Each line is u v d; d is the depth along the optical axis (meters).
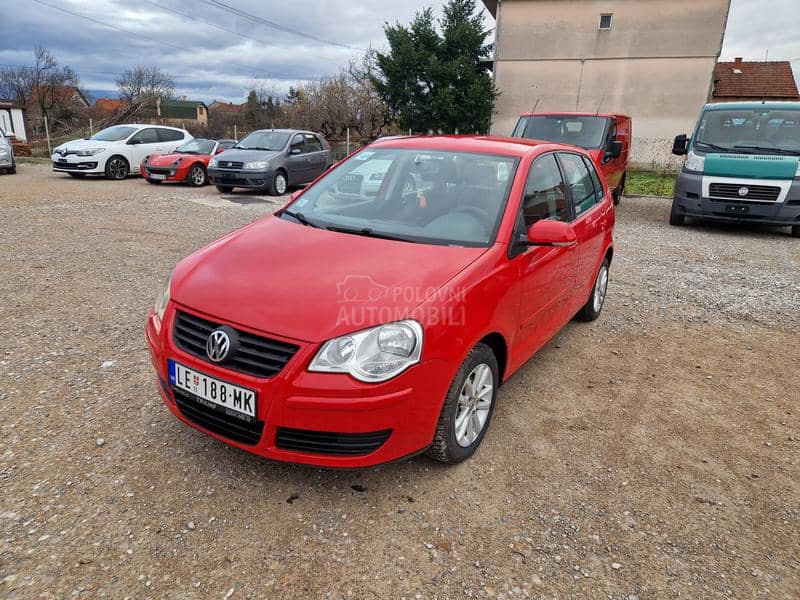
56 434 3.07
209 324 2.62
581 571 2.36
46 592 2.11
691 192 10.02
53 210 9.96
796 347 4.89
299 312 2.51
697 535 2.60
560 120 12.12
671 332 5.17
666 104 25.09
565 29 25.45
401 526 2.55
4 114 32.50
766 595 2.28
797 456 3.28
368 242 3.13
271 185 13.23
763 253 8.57
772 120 9.96
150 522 2.48
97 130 31.38
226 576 2.23
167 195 12.86
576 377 4.18
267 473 2.85
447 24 26.97
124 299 5.27
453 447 2.88
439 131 27.00
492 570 2.34
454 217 3.36
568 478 2.97
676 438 3.41
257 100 43.50
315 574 2.27
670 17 24.20
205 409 2.67
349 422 2.41
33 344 4.18
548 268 3.64
